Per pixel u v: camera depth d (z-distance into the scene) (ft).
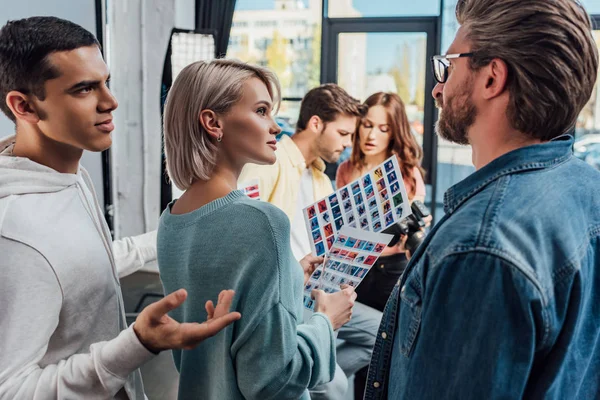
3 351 2.58
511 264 2.14
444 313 2.27
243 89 3.31
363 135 9.93
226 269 3.04
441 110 2.86
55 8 9.36
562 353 2.30
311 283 4.47
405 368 2.53
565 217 2.35
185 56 9.33
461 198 2.63
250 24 15.72
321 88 7.63
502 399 2.14
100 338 3.05
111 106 2.98
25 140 2.98
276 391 3.07
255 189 5.29
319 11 15.37
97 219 3.25
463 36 2.62
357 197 4.97
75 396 2.58
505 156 2.51
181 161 3.36
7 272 2.60
